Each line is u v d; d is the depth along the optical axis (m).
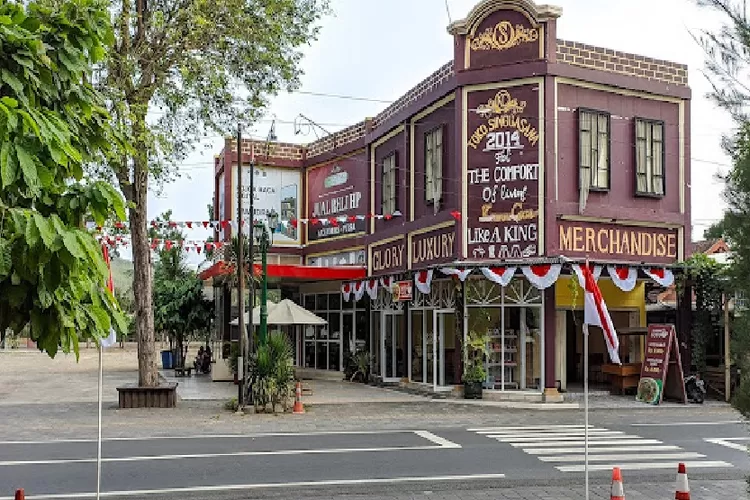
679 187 21.28
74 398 20.59
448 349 21.41
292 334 30.12
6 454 12.08
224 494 9.45
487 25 20.11
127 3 15.91
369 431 14.64
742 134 6.54
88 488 9.76
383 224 25.09
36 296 3.48
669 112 21.33
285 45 18.23
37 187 3.29
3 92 3.64
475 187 20.08
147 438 13.71
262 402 17.39
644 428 15.12
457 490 9.67
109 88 14.48
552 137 19.50
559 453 12.24
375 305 25.19
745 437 13.98
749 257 6.54
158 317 29.47
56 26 3.97
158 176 18.06
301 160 30.33
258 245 25.94
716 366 21.09
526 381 19.97
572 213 19.61
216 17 16.98
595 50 20.25
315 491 9.60
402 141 23.83
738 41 6.39
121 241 19.56
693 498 9.32
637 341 21.67
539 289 19.47
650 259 20.75
